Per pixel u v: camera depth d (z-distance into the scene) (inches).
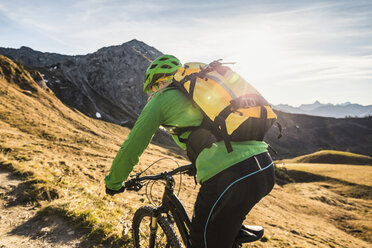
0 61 3036.4
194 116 64.1
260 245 323.3
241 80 68.9
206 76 65.3
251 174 59.9
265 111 63.0
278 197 1685.5
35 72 3843.5
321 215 1549.0
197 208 65.8
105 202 188.2
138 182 83.8
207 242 64.9
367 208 1943.9
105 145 1630.2
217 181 59.9
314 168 3656.5
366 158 4579.2
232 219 62.4
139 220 98.1
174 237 79.7
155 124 63.4
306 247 421.4
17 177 187.0
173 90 66.2
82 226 130.0
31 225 128.9
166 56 80.3
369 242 1168.8
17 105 2062.0
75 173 361.1
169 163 1127.0
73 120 2746.1
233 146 60.5
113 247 118.9
